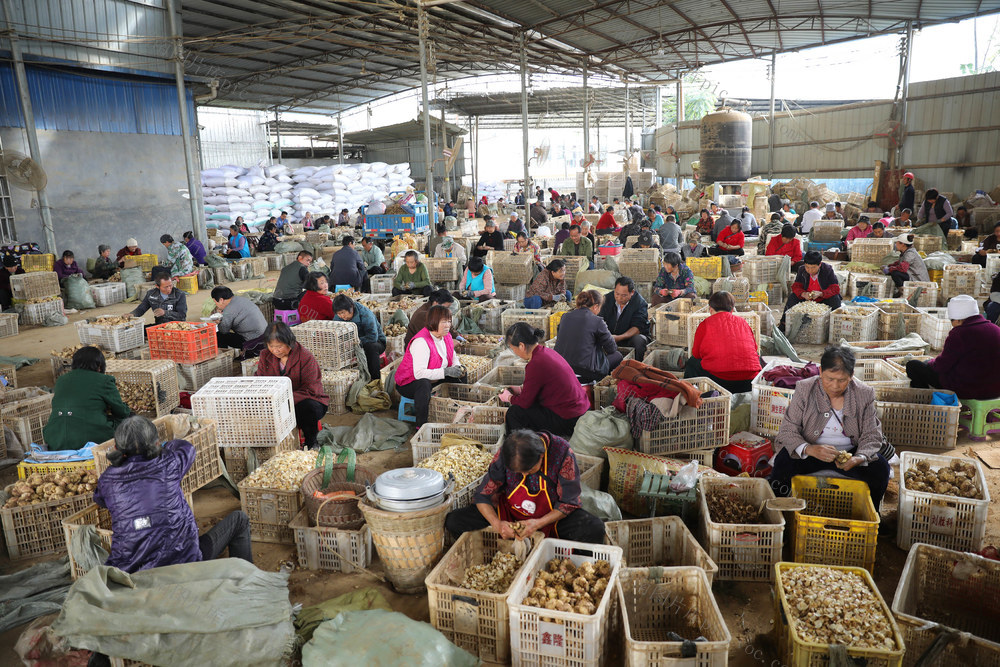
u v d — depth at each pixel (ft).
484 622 10.40
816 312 27.76
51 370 28.58
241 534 12.73
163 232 63.16
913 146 76.79
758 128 98.22
